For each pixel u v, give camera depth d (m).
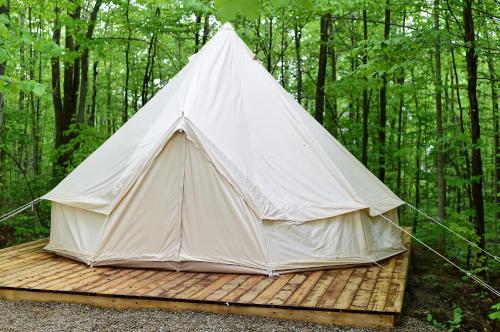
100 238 5.84
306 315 4.36
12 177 16.95
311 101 17.72
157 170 5.79
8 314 4.53
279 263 5.53
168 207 5.75
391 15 11.01
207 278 5.41
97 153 6.59
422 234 10.30
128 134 6.46
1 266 5.84
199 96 6.21
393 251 6.57
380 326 4.21
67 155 11.38
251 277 5.43
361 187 6.49
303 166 6.09
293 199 5.82
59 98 12.77
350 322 4.27
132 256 5.77
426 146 8.83
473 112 6.40
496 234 8.95
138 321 4.34
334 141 7.05
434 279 6.46
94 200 5.94
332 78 13.44
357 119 13.69
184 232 5.74
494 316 3.56
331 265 5.75
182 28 11.27
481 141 6.37
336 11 8.92
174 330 4.14
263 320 4.37
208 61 6.71
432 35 6.27
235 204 5.62
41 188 10.77
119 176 5.95
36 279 5.25
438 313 4.95
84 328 4.18
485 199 12.54
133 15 12.23
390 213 6.90
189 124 5.74
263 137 6.20
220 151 5.73
